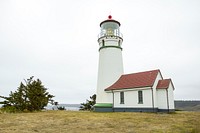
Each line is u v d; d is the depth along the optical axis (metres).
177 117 17.31
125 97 25.36
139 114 20.39
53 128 11.27
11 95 24.41
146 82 23.67
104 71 28.80
